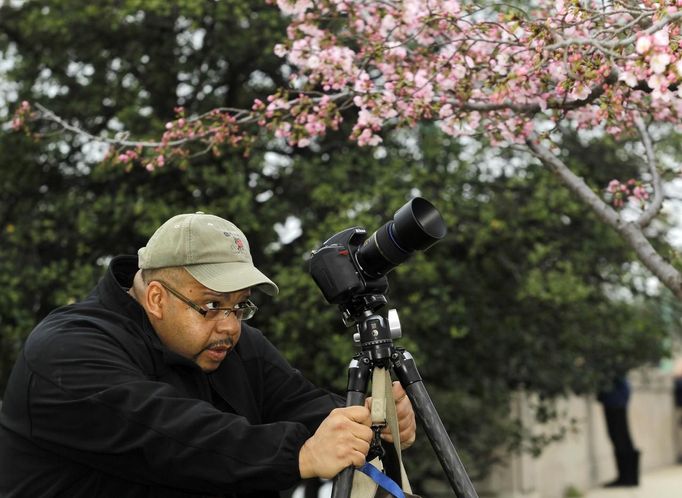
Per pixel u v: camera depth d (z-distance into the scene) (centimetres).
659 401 3159
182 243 449
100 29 1408
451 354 1494
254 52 1398
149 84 1446
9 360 1358
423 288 1371
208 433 406
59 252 1468
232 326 459
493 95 619
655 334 1576
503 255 1445
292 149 1457
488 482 1928
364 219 1268
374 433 432
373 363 446
